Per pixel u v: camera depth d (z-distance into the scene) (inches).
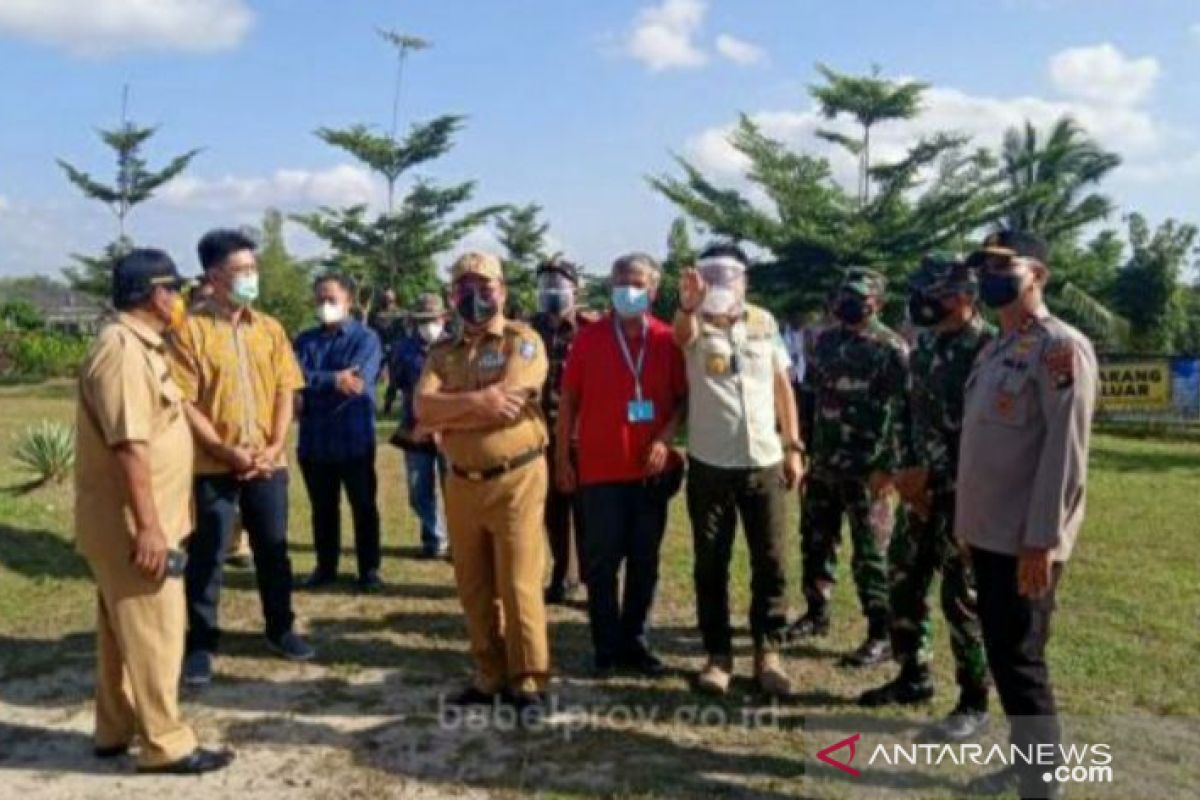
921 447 172.9
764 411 190.9
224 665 209.2
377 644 222.7
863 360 205.6
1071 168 1359.5
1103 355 718.5
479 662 188.9
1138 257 1321.4
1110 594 255.6
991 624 143.7
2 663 209.0
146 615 158.1
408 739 174.4
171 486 161.3
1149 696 190.7
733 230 1197.7
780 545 193.3
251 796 154.1
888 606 192.7
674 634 231.0
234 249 201.8
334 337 264.2
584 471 204.7
